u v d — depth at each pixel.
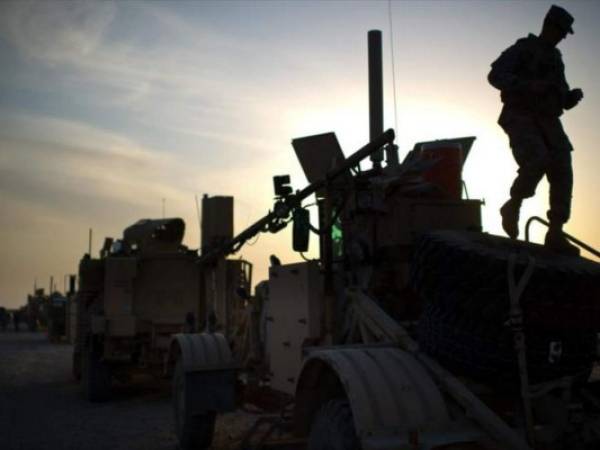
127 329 12.61
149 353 12.91
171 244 13.84
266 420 7.04
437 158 6.16
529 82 4.54
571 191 4.69
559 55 4.77
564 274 3.90
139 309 12.99
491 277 3.99
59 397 13.23
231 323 8.52
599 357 4.20
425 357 4.56
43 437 9.07
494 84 4.67
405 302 5.75
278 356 6.72
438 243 4.35
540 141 4.55
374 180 5.91
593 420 4.02
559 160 4.63
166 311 13.14
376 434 4.03
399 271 5.73
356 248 5.89
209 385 7.59
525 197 4.62
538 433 3.98
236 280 11.49
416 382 4.30
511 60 4.62
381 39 12.01
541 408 4.17
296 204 6.55
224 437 8.76
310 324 6.05
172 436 9.12
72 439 8.94
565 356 4.03
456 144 6.28
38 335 42.38
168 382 14.58
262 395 7.81
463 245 4.24
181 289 13.28
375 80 11.94
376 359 4.48
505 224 4.77
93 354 12.75
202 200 9.87
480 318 4.05
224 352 7.75
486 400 4.43
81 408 11.79
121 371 12.90
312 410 5.16
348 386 4.20
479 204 6.02
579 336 4.07
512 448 3.87
